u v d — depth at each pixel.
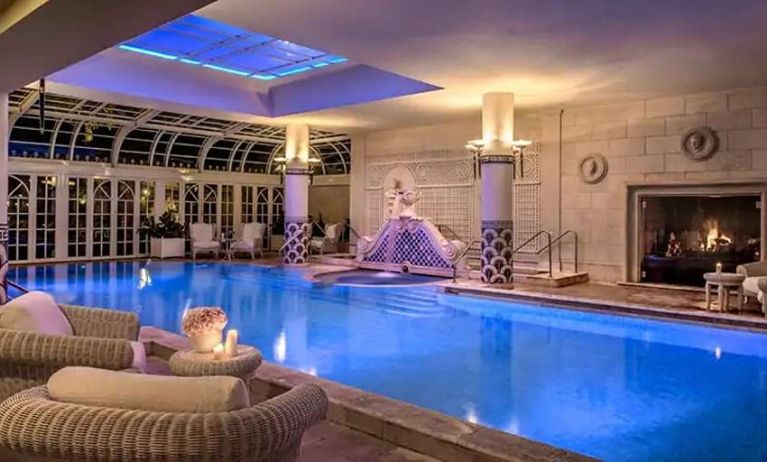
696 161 9.26
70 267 13.05
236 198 17.16
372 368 5.43
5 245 7.07
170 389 2.03
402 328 7.21
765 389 4.81
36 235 13.52
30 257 13.45
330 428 3.66
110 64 9.36
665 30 6.06
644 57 7.10
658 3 5.29
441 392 4.74
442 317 7.93
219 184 16.75
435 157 12.80
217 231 16.44
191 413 1.96
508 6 5.40
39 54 5.07
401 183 13.44
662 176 9.59
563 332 7.06
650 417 4.17
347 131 13.84
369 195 14.12
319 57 9.47
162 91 10.03
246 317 7.85
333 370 5.36
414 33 6.21
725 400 4.54
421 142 13.05
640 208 9.98
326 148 17.55
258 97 11.51
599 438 3.79
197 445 1.85
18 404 2.04
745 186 8.90
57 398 2.09
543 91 9.09
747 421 4.08
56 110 12.46
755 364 5.58
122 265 13.63
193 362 3.47
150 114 13.48
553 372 5.32
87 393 2.06
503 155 9.29
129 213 15.05
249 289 10.27
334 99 10.60
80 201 14.20
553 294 8.54
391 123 12.52
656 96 9.42
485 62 7.38
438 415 3.54
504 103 9.18
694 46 6.62
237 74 10.59
